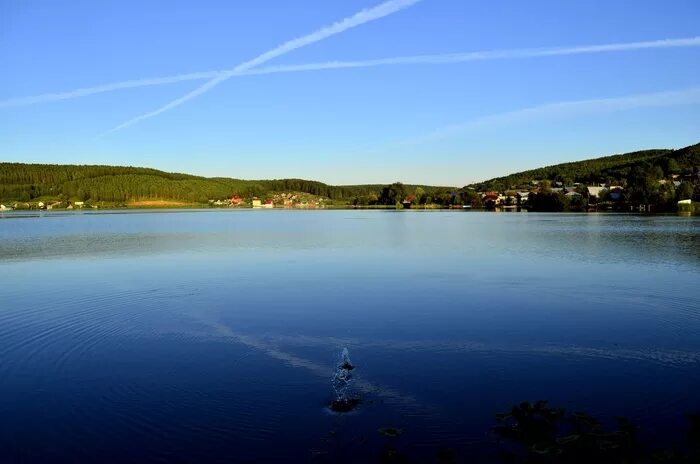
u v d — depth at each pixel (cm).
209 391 1631
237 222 12581
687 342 2086
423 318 2528
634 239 6456
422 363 1870
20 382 1731
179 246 6200
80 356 1989
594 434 1224
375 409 1488
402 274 3875
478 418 1422
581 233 7469
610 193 18275
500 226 9475
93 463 1234
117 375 1783
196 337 2238
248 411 1486
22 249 5938
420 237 7206
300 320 2516
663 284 3362
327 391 1619
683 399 1528
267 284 3500
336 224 11175
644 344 2067
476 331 2286
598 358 1903
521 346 2059
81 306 2855
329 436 1338
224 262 4656
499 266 4234
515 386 1645
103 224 11744
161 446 1305
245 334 2280
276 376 1755
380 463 1209
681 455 1127
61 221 13375
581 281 3497
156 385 1689
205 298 3048
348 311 2691
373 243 6372
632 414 1436
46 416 1479
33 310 2764
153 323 2478
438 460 1218
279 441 1316
